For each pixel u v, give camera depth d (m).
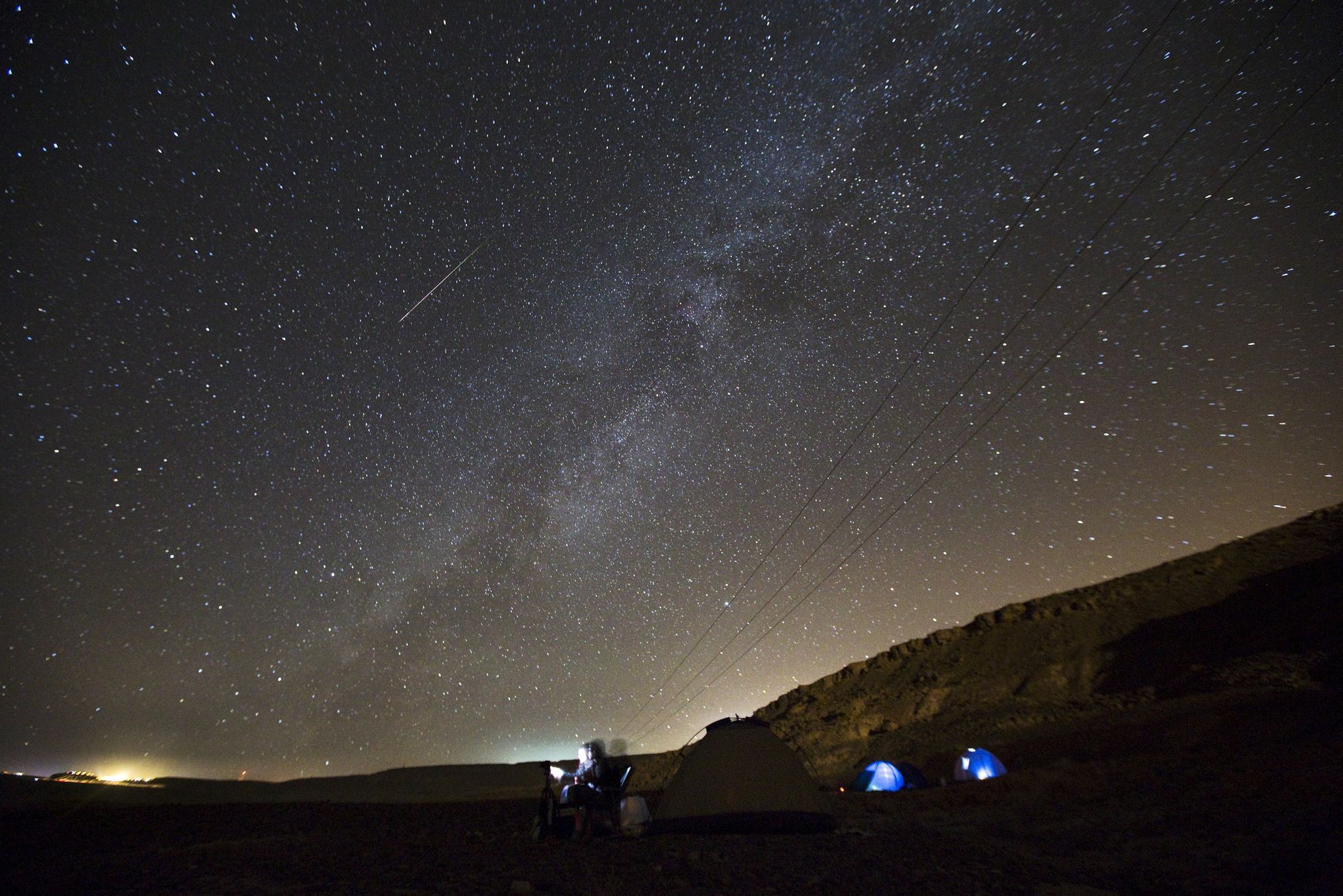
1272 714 14.70
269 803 16.58
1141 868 6.75
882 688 32.41
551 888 5.92
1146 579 31.42
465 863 7.21
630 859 7.38
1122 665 24.64
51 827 11.29
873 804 14.67
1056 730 20.56
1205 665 21.27
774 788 10.25
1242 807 8.71
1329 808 7.75
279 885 6.08
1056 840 8.62
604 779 10.13
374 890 5.81
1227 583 27.27
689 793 10.44
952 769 20.00
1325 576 23.16
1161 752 15.05
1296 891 5.45
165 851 8.71
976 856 7.61
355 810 15.05
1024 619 33.09
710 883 6.19
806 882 6.23
